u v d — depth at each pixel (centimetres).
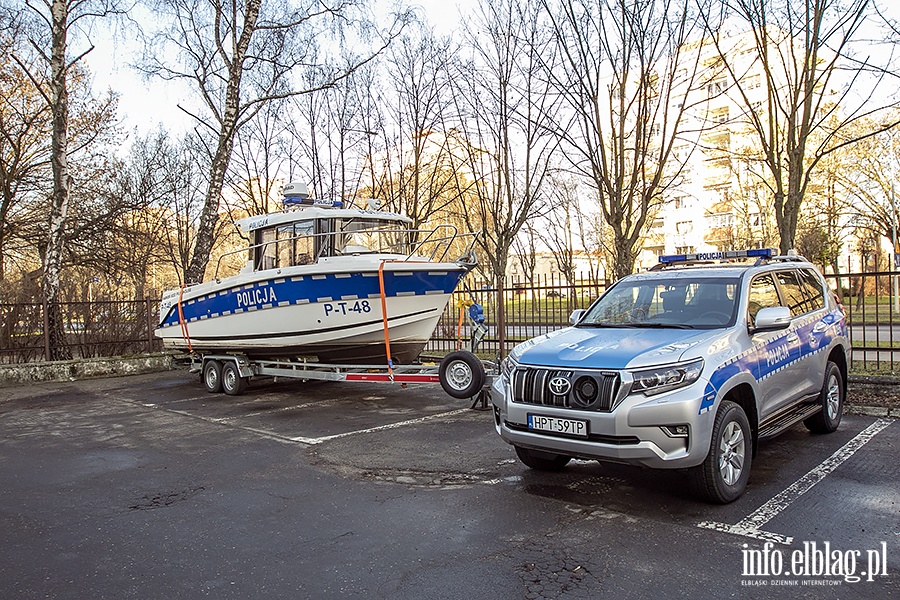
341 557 412
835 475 548
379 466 632
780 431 555
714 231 3988
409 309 962
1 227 1911
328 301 964
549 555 404
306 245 1042
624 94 913
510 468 607
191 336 1220
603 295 653
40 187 1967
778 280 629
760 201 2816
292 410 969
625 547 413
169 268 3688
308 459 671
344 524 473
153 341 1619
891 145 2558
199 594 365
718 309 556
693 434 444
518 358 527
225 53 1536
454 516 482
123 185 2147
